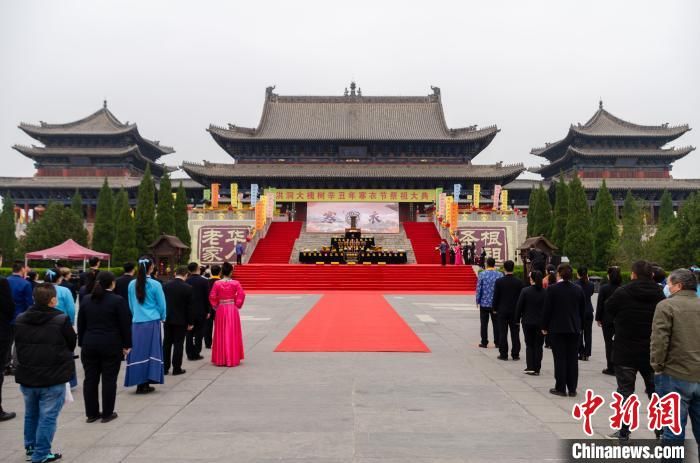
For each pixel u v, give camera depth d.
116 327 9.25
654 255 47.78
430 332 19.77
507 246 59.94
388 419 9.14
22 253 55.25
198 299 14.94
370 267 44.12
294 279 42.81
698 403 7.02
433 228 62.31
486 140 80.06
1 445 8.12
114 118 91.25
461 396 10.72
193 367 13.73
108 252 56.69
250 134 80.88
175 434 8.37
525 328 12.88
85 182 85.31
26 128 86.12
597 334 21.17
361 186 77.81
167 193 55.22
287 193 76.12
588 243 51.19
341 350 15.99
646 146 90.19
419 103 89.06
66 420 9.23
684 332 7.02
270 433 8.39
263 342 17.42
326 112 87.62
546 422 9.03
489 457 7.43
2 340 9.53
